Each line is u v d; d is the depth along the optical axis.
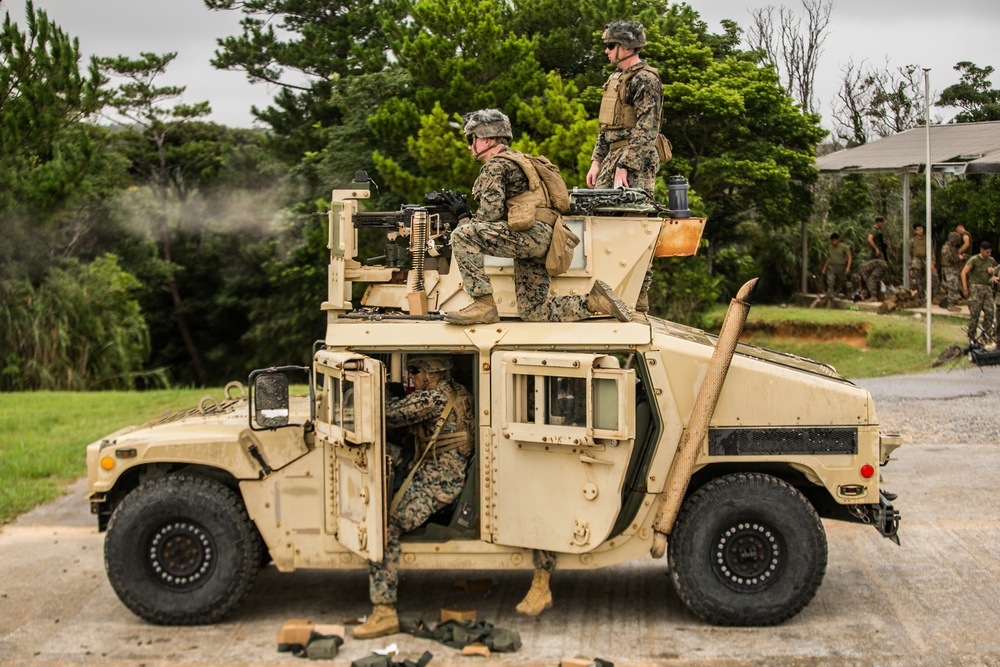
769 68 25.31
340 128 27.20
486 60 22.59
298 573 7.43
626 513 6.16
